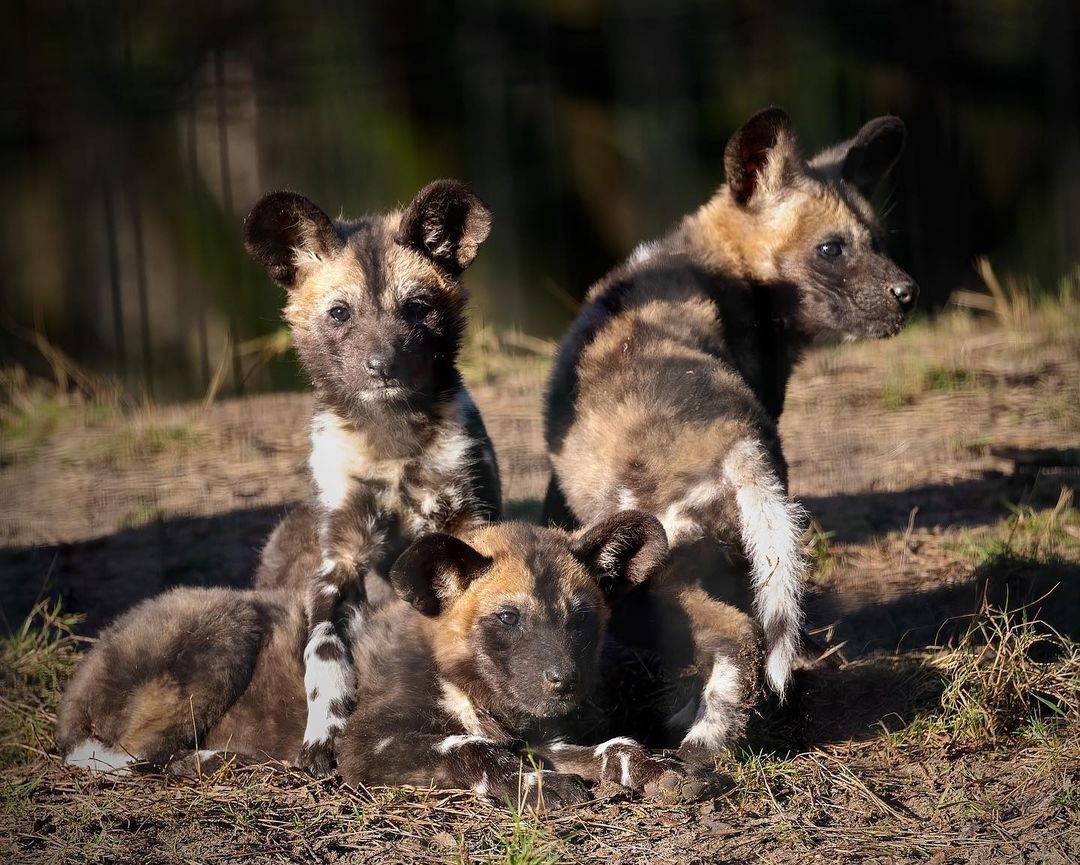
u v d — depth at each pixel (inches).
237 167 890.1
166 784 300.4
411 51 899.4
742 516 327.6
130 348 879.1
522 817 277.1
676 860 257.9
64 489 534.9
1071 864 254.7
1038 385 574.2
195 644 315.6
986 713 309.7
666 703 336.8
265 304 874.1
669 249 408.5
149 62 868.0
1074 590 383.9
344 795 292.0
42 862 262.7
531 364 655.1
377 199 888.3
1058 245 896.3
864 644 369.1
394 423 344.5
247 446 575.2
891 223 877.8
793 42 895.7
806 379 603.5
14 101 845.8
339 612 335.0
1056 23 893.8
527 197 918.4
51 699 348.8
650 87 899.4
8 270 893.8
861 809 280.4
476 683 307.6
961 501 469.1
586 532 317.1
